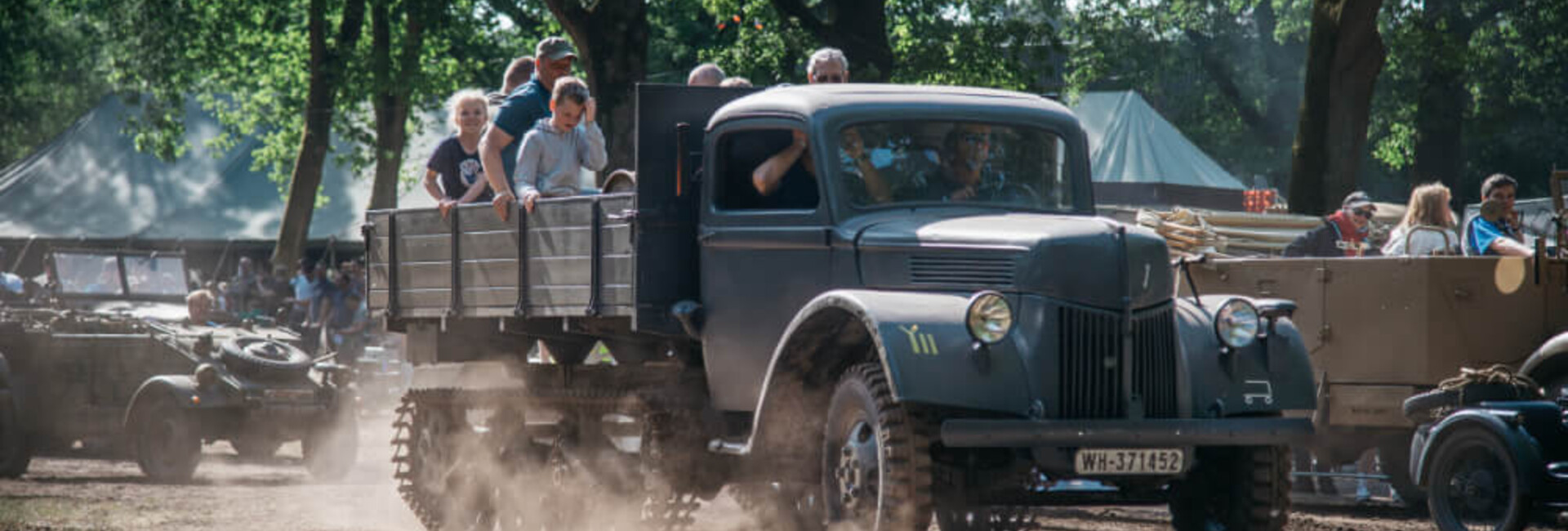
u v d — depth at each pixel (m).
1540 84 66.44
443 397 16.67
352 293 41.84
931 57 45.44
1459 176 61.56
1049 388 11.29
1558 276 17.27
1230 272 19.47
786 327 12.83
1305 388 12.03
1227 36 84.12
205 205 61.59
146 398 23.17
